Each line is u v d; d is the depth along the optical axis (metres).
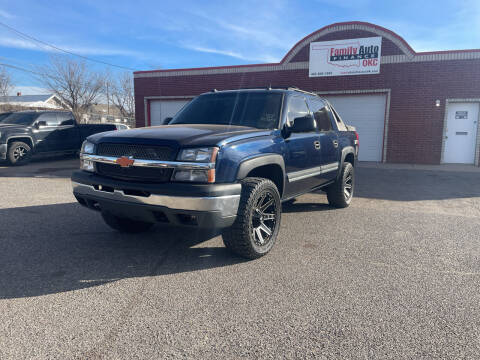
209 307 2.82
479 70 13.23
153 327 2.54
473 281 3.36
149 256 3.88
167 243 4.30
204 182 3.24
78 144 14.01
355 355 2.25
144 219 3.51
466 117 13.76
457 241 4.55
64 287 3.14
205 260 3.79
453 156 14.07
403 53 14.04
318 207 6.45
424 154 14.22
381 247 4.29
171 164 3.26
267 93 4.75
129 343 2.35
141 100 18.23
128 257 3.85
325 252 4.09
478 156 13.61
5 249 4.02
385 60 14.27
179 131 3.69
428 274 3.51
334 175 5.85
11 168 11.30
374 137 14.97
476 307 2.87
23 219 5.24
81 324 2.57
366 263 3.78
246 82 16.31
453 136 13.98
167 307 2.82
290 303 2.90
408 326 2.59
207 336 2.44
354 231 4.95
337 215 5.85
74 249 4.06
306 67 15.36
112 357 2.21
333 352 2.28
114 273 3.44
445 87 13.67
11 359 2.18
